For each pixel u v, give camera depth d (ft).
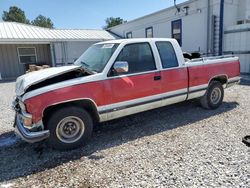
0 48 55.16
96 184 9.15
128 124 16.16
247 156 10.77
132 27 67.82
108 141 13.42
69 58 69.00
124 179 9.39
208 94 18.20
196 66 16.71
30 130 11.15
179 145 12.33
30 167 10.82
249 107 19.24
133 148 12.29
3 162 11.44
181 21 48.08
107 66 12.83
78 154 11.94
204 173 9.48
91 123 12.90
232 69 19.42
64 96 11.46
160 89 14.84
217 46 41.19
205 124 15.52
